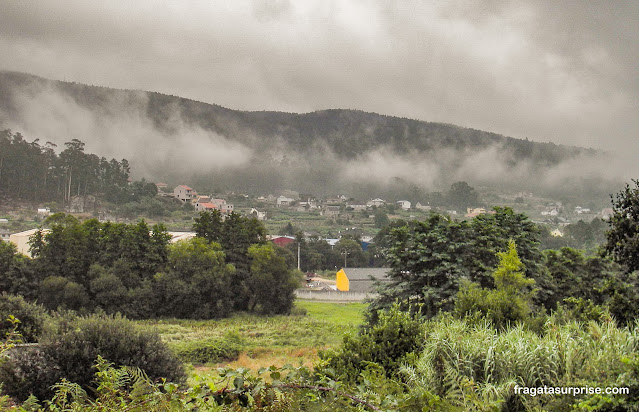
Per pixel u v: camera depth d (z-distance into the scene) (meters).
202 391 4.39
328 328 49.09
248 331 47.81
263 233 68.06
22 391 12.73
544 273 32.16
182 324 53.94
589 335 8.38
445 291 29.23
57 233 56.47
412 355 9.70
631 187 19.23
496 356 8.24
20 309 18.50
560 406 6.60
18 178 143.50
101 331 14.35
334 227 175.75
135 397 4.94
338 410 4.54
